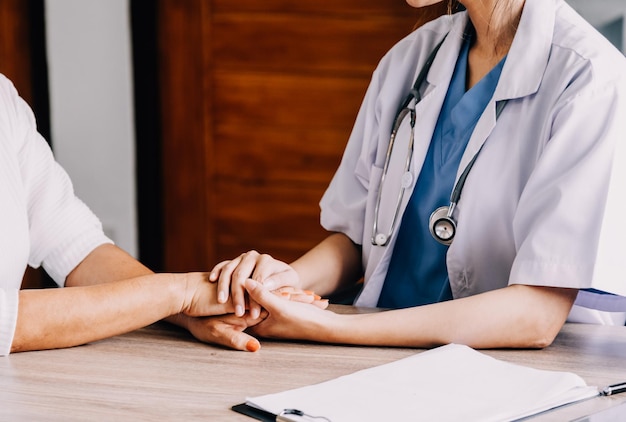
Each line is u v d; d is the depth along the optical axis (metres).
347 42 3.39
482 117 1.61
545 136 1.52
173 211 3.68
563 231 1.43
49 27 3.60
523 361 1.35
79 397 1.19
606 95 1.47
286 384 1.24
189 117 3.60
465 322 1.40
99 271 1.70
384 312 1.44
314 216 3.55
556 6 1.64
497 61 1.70
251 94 3.53
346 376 1.22
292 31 3.44
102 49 3.59
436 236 1.67
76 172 3.71
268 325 1.45
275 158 3.55
